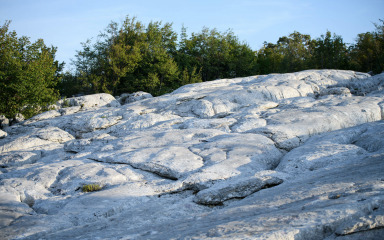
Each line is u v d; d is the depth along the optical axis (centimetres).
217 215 587
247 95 2264
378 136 1126
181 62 5269
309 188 662
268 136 1377
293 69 5812
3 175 1164
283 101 2127
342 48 5297
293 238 387
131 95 3425
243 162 1104
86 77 4541
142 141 1434
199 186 982
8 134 2244
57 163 1244
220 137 1393
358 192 531
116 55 4497
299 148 1166
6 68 3047
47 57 3544
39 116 2619
